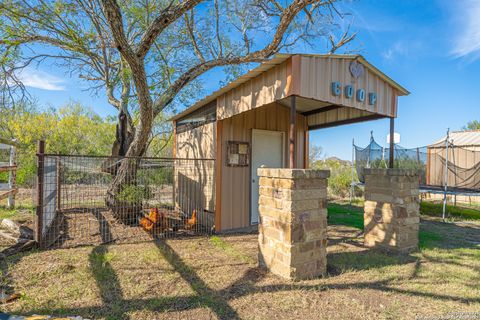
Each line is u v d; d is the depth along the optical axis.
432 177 11.54
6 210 6.43
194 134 6.70
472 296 2.62
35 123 12.70
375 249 4.25
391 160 4.54
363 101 4.05
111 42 6.82
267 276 3.07
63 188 6.71
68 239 4.46
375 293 2.68
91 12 6.33
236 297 2.56
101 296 2.52
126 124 6.93
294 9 6.18
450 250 4.16
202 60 8.40
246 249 4.14
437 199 11.04
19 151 10.99
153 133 12.40
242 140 5.89
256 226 5.97
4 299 2.36
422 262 3.61
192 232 5.27
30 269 3.09
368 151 10.15
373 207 4.39
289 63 3.47
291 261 2.93
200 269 3.25
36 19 5.58
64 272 3.04
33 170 9.33
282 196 3.07
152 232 4.84
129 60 4.34
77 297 2.49
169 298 2.51
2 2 5.24
